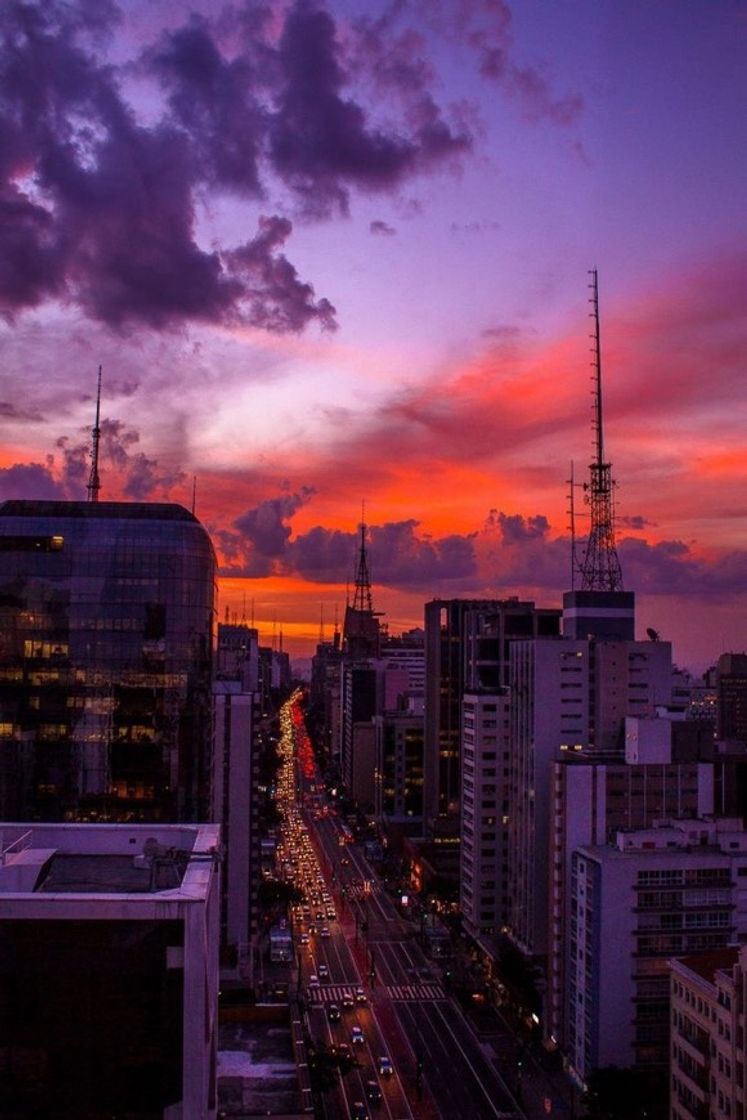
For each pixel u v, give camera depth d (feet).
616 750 611.06
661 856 476.95
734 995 363.15
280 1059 327.06
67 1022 143.13
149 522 524.93
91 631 516.32
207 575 529.86
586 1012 480.64
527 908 610.65
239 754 617.21
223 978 593.01
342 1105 463.83
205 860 167.63
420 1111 459.73
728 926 479.00
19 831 181.27
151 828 183.01
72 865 176.45
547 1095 481.05
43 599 515.50
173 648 517.96
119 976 143.43
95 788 512.63
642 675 634.43
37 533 517.14
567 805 526.98
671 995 422.00
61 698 513.45
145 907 144.05
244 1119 275.39
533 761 619.67
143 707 515.50
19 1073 142.31
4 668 512.63
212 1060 166.30
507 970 588.09
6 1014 142.61
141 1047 143.33
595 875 477.77
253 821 625.82
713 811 539.29
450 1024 570.87
